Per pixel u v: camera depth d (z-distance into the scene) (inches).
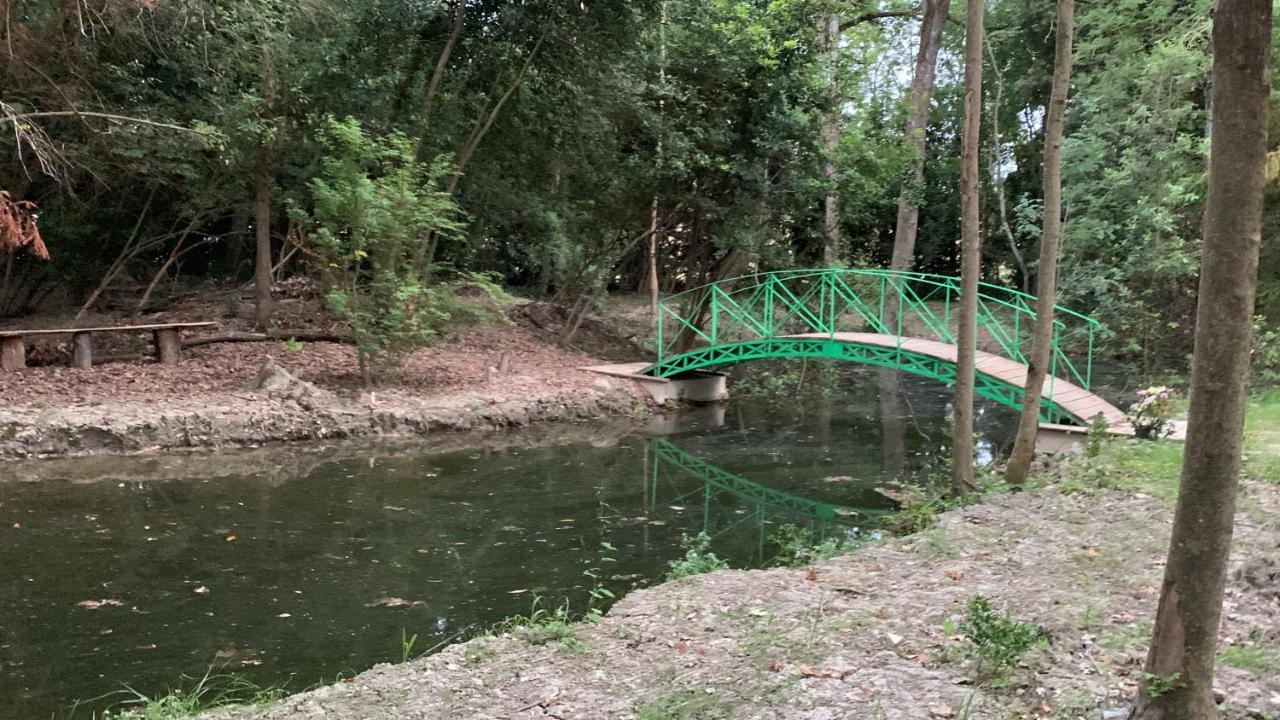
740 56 542.6
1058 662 134.0
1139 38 558.3
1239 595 162.2
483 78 557.0
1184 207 500.1
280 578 227.1
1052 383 391.5
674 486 344.8
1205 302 94.7
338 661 174.6
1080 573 183.5
